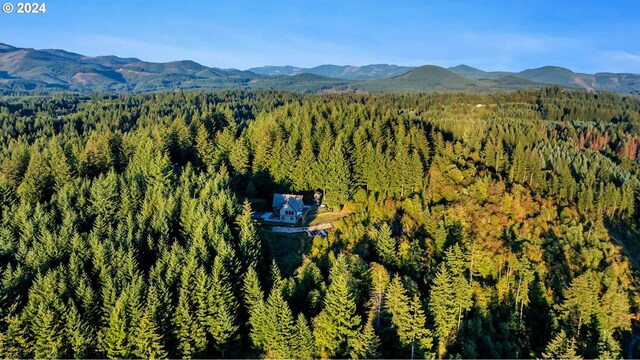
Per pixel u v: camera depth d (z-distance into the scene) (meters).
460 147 114.25
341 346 53.94
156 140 113.12
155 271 60.12
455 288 62.53
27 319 52.12
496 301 68.56
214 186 83.44
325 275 65.81
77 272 58.78
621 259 86.38
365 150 102.25
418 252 71.06
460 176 97.81
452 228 81.56
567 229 88.81
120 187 84.44
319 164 100.94
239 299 60.59
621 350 65.75
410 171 98.81
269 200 101.06
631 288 77.19
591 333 65.62
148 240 67.75
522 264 73.06
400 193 99.19
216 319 55.28
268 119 132.88
